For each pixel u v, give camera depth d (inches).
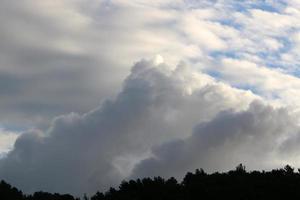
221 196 5787.4
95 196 6747.1
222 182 6190.9
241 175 6289.4
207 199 5841.5
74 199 6865.2
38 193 6973.4
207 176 6427.2
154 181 6569.9
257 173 6309.1
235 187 5846.5
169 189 6289.4
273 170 6259.8
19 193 6939.0
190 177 6496.1
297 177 5959.6
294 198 5615.2
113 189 6747.1
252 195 5679.1
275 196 5659.5
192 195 5964.6
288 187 5689.0
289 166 6215.6
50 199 6820.9
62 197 6860.2
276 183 5772.6
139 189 6540.4
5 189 6850.4
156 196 6200.8
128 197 6368.1
